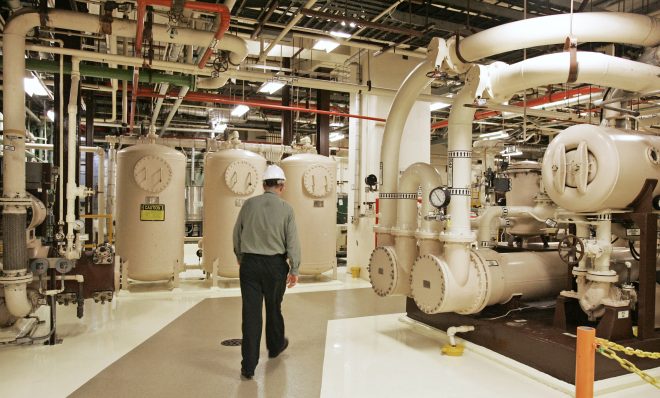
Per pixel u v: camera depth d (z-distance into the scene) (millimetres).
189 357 3656
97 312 5043
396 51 6539
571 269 3969
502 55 6625
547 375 3307
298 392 3029
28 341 3865
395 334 4410
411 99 4605
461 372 3457
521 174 5938
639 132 3861
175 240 6078
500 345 3773
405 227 4488
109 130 13188
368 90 6984
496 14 5535
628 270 4168
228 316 4938
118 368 3396
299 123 12695
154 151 5926
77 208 4969
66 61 4805
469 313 3992
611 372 3305
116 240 6043
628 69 3541
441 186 4000
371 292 6391
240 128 13297
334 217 7055
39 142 10836
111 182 8188
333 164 6973
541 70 3459
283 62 8250
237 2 5094
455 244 3793
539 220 5406
